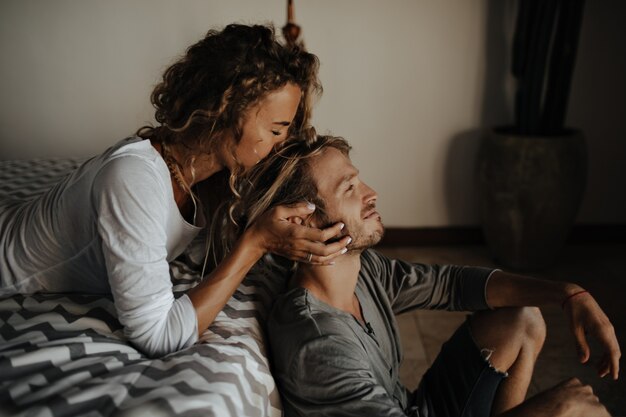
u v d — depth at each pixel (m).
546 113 2.81
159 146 1.24
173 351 1.10
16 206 1.37
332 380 1.03
